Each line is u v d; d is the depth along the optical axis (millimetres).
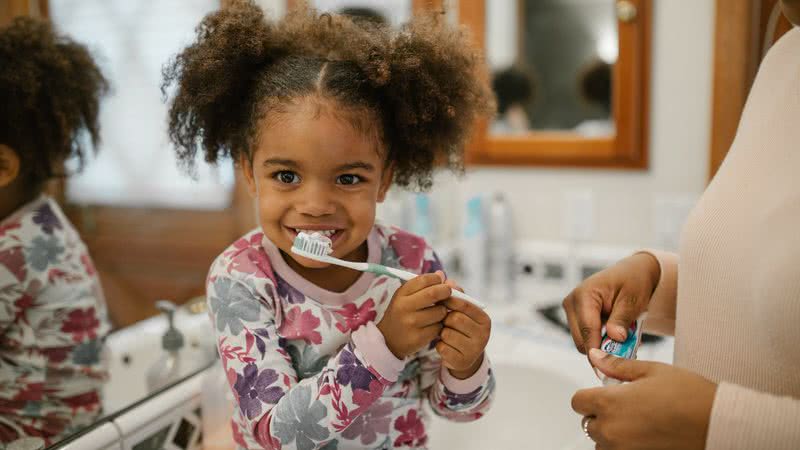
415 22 750
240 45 695
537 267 1640
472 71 763
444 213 1739
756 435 464
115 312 913
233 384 635
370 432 699
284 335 672
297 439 586
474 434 1173
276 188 640
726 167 653
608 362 572
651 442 503
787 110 587
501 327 1394
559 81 1570
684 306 657
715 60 1233
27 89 798
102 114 913
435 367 750
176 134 758
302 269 707
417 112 704
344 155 626
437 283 615
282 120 625
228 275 682
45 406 764
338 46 746
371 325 616
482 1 1579
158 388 850
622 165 1551
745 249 582
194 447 863
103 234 910
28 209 839
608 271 760
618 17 1479
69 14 872
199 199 1022
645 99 1499
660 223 1525
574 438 1085
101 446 724
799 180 537
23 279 808
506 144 1649
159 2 954
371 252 741
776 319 522
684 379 514
